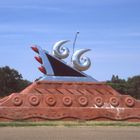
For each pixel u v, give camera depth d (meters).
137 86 155.12
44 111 55.47
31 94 56.91
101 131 43.69
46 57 59.69
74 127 47.88
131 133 41.97
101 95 58.72
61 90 58.59
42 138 36.56
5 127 47.38
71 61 60.34
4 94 138.75
